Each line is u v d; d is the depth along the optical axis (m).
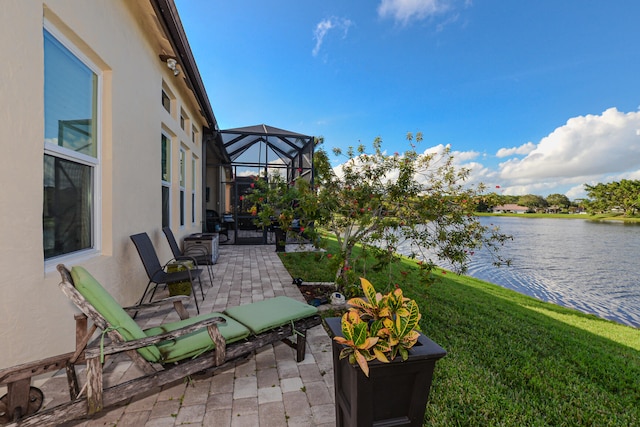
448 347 2.95
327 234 4.71
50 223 2.35
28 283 1.93
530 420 1.86
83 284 1.54
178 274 3.76
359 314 1.46
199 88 6.04
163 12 3.78
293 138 9.73
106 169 3.11
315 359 2.48
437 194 3.57
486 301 5.18
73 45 2.58
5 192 1.77
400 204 3.77
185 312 2.43
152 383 1.58
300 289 4.63
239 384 2.11
